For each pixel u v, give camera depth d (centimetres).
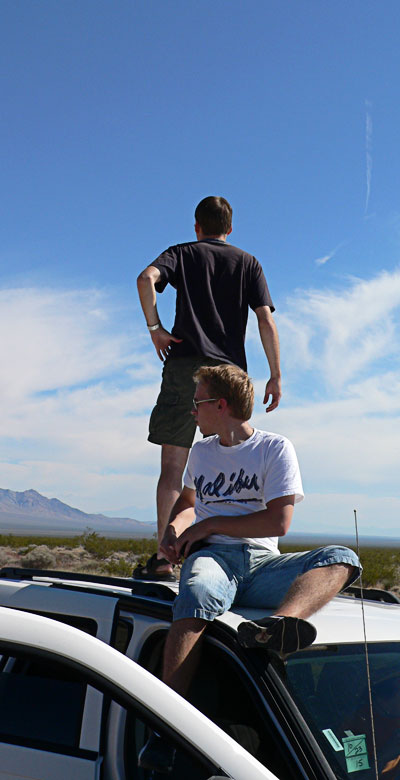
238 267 504
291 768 233
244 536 330
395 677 274
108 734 260
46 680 272
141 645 294
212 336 496
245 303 508
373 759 248
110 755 256
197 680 291
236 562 326
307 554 318
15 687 272
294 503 338
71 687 270
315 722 246
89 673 214
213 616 287
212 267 499
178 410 489
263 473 344
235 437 353
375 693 266
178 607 287
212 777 194
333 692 259
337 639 278
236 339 503
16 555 3628
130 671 215
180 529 369
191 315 492
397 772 248
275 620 260
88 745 259
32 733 261
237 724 265
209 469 360
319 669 264
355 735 250
